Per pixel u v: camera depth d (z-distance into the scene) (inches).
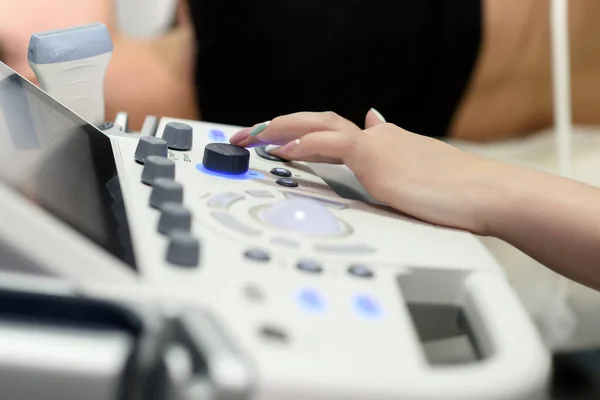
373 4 42.8
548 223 28.8
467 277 24.8
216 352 19.2
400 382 20.0
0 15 38.5
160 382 18.8
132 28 40.8
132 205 24.7
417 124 45.8
